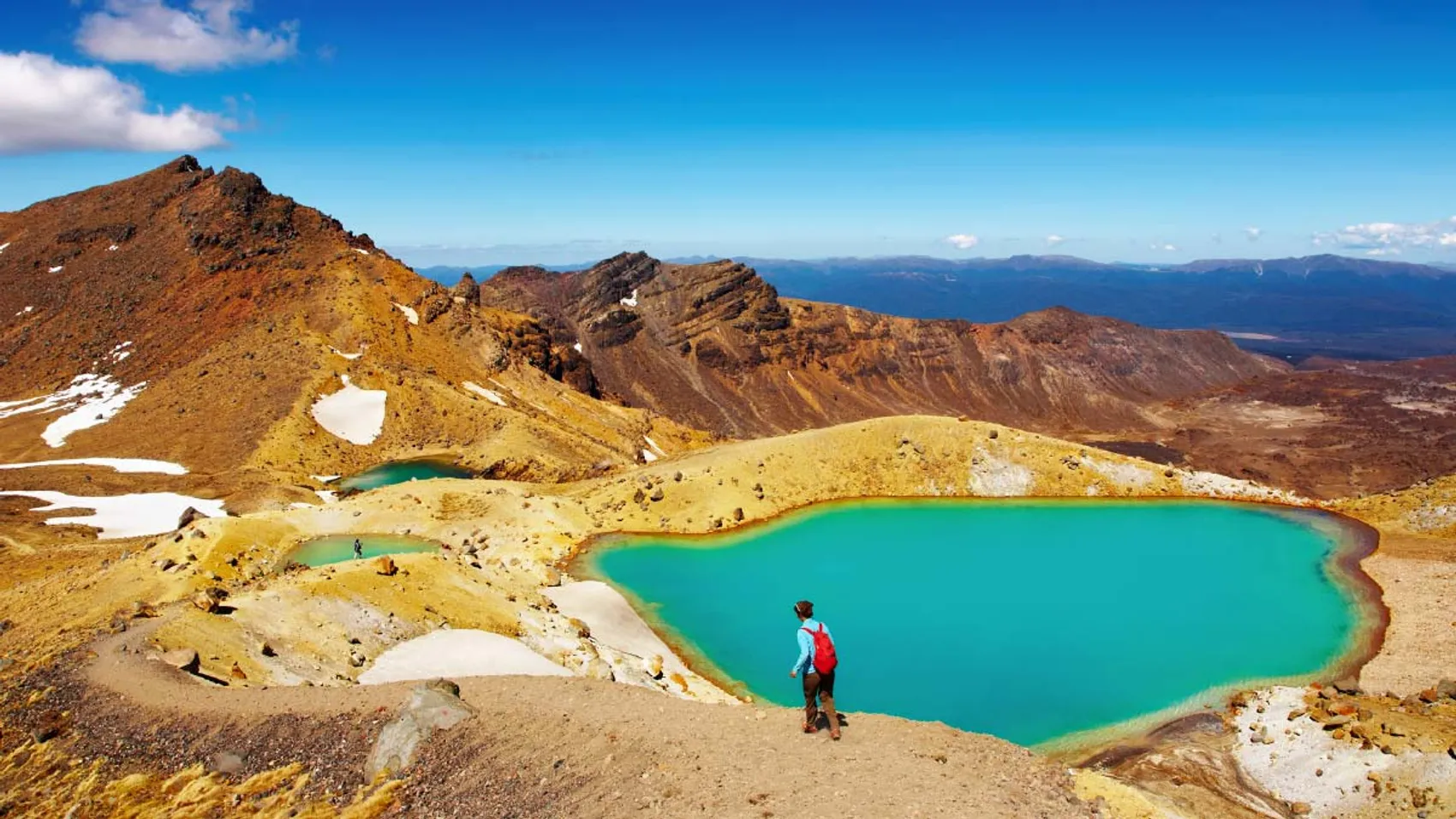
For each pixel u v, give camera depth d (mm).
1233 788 40375
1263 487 102625
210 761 25922
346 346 169375
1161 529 87875
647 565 77312
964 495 100438
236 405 144625
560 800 20625
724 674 56531
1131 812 18922
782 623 64625
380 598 49469
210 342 174125
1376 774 37750
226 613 42031
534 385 196750
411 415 150000
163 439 134625
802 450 104375
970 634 61875
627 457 160875
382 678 42219
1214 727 48156
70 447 134375
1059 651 59438
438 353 185500
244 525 70750
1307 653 58812
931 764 20656
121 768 26344
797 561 78500
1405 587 69938
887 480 102125
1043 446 106312
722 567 76875
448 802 21656
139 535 90875
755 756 21469
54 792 25641
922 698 52219
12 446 136250
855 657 58156
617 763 21875
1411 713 42750
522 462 133250
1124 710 51000
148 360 172375
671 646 61000
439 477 124250
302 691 29938
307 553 72062
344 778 23859
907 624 63781
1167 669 56281
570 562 78312
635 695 27312
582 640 54625
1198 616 65312
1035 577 74375
